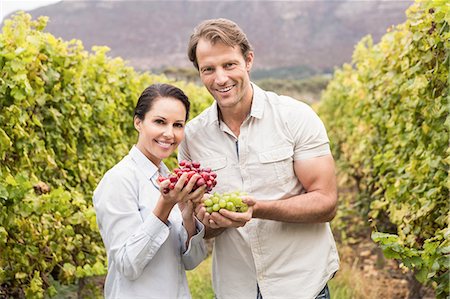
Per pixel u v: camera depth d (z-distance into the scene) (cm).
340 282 641
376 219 697
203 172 278
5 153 430
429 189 476
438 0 392
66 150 528
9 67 427
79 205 485
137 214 284
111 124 616
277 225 321
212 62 303
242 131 322
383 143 671
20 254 428
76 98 533
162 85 293
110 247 284
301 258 321
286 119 319
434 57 454
